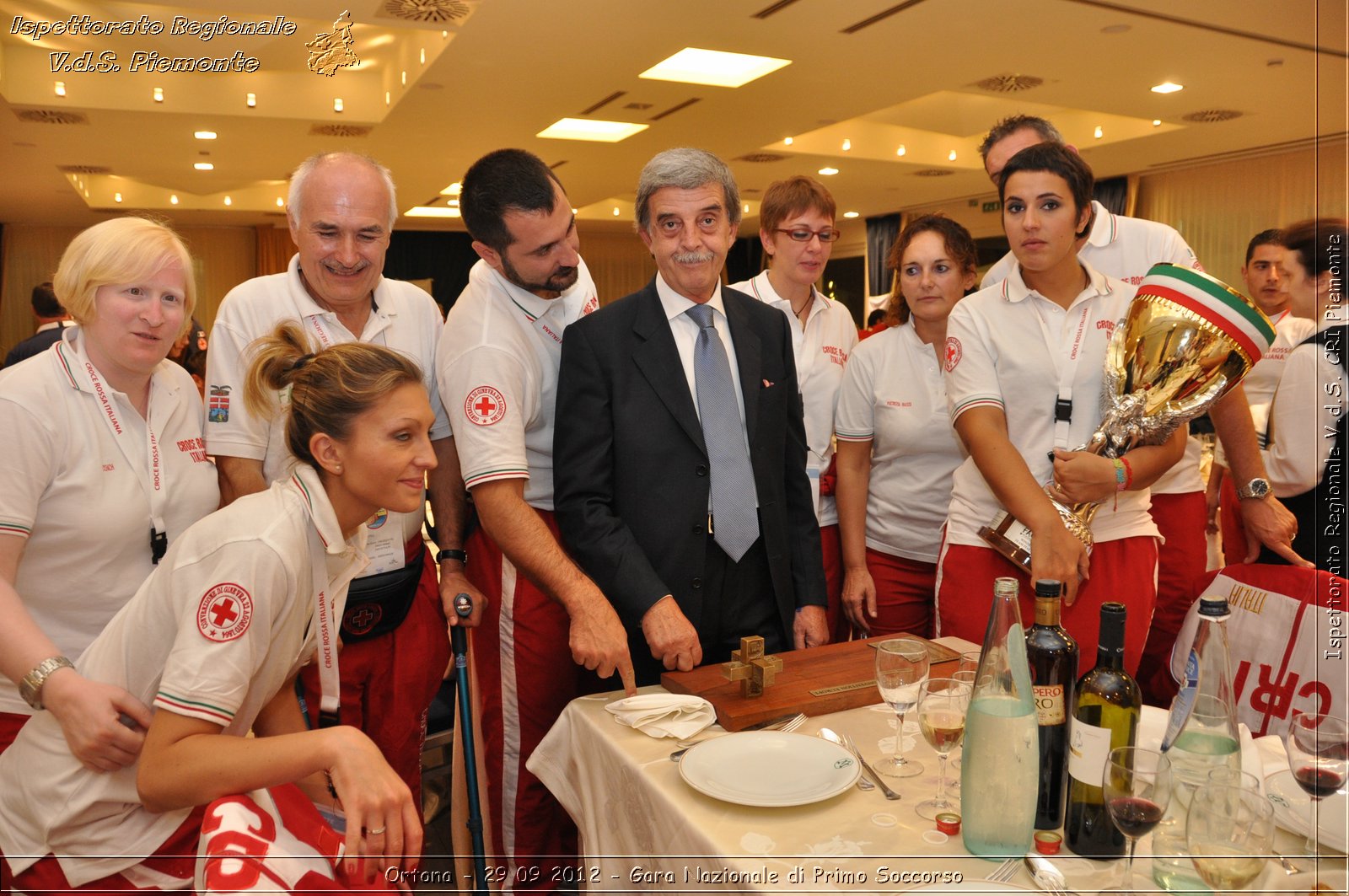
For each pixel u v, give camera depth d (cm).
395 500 138
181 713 121
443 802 284
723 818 123
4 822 146
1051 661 117
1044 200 184
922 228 265
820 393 291
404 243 1712
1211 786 98
